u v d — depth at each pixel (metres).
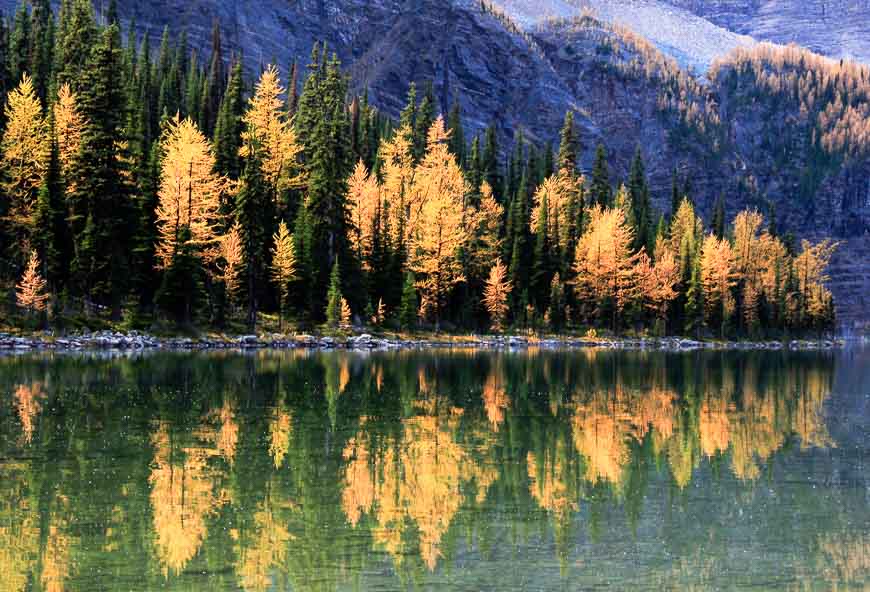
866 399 55.06
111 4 148.38
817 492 28.83
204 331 86.50
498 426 40.41
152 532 23.11
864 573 21.06
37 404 42.94
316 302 99.81
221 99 149.38
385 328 106.31
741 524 25.00
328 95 118.75
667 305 140.25
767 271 171.88
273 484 28.36
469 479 29.78
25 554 21.20
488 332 119.06
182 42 167.12
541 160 165.00
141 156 93.38
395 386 54.75
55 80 100.31
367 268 107.94
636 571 20.92
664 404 49.78
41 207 78.62
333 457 32.62
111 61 82.94
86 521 23.94
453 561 21.36
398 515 25.22
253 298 92.62
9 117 90.06
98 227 80.06
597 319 130.75
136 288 83.69
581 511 26.09
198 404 44.53
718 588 19.94
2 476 28.53
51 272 79.06
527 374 65.88
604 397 52.28
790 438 39.09
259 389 51.06
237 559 21.16
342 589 19.38
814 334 180.75
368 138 142.38
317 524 24.16
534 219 134.12
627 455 34.41
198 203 84.94
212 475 29.39
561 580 20.22
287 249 94.88
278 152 104.94
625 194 160.12
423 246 111.69
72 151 84.19
